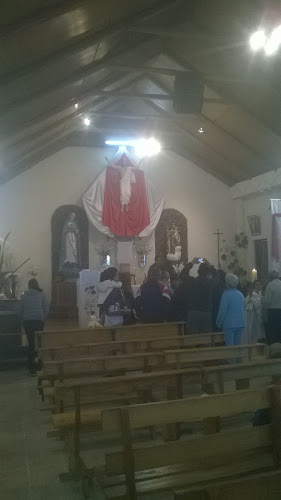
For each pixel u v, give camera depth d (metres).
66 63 8.84
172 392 5.09
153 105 15.38
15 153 14.22
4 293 14.42
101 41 8.84
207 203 18.92
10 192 17.16
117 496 2.90
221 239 18.94
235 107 12.81
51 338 7.02
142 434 5.28
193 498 2.39
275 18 8.46
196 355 5.59
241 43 10.12
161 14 9.25
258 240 18.23
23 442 5.25
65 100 11.31
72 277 17.16
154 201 18.09
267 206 17.53
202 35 9.91
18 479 4.24
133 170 17.83
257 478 2.46
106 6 7.31
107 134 17.56
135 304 7.92
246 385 5.62
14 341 9.91
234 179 18.77
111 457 2.91
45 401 6.96
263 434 3.23
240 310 7.48
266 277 17.55
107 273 7.89
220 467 3.12
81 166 17.72
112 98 14.45
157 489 2.89
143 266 17.88
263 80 11.28
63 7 6.56
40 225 17.30
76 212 17.59
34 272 16.81
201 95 11.52
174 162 18.70
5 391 7.77
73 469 4.21
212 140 16.27
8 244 16.98
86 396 5.23
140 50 10.93
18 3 5.91
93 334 7.15
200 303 7.91
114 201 17.53
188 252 18.59
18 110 9.97
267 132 13.94
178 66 12.02
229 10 9.05
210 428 4.41
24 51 7.37
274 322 9.04
